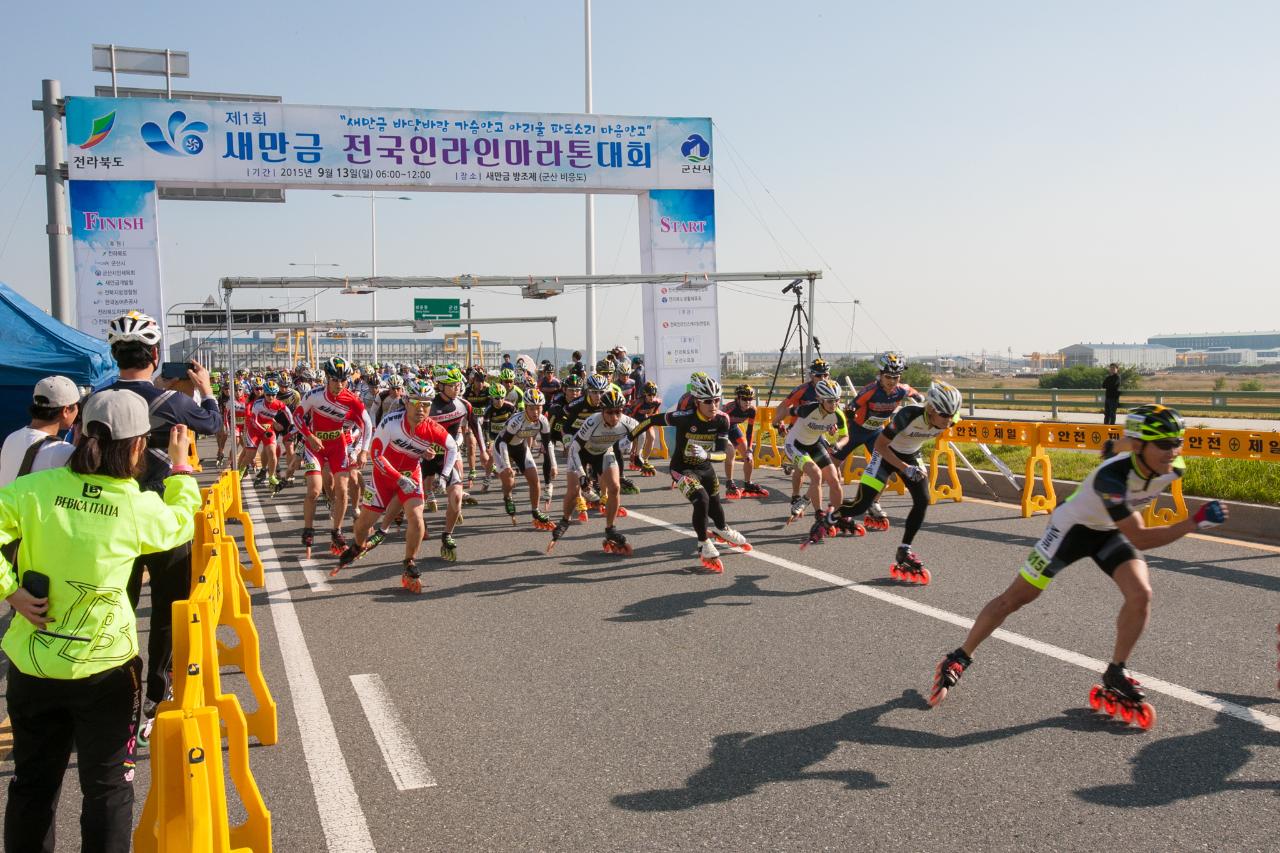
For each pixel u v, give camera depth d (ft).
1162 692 15.17
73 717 9.11
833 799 11.73
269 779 12.67
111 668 8.97
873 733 13.79
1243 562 24.67
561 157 52.70
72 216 45.01
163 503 9.62
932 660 17.16
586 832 11.03
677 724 14.37
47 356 22.75
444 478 25.64
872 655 17.54
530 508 38.93
